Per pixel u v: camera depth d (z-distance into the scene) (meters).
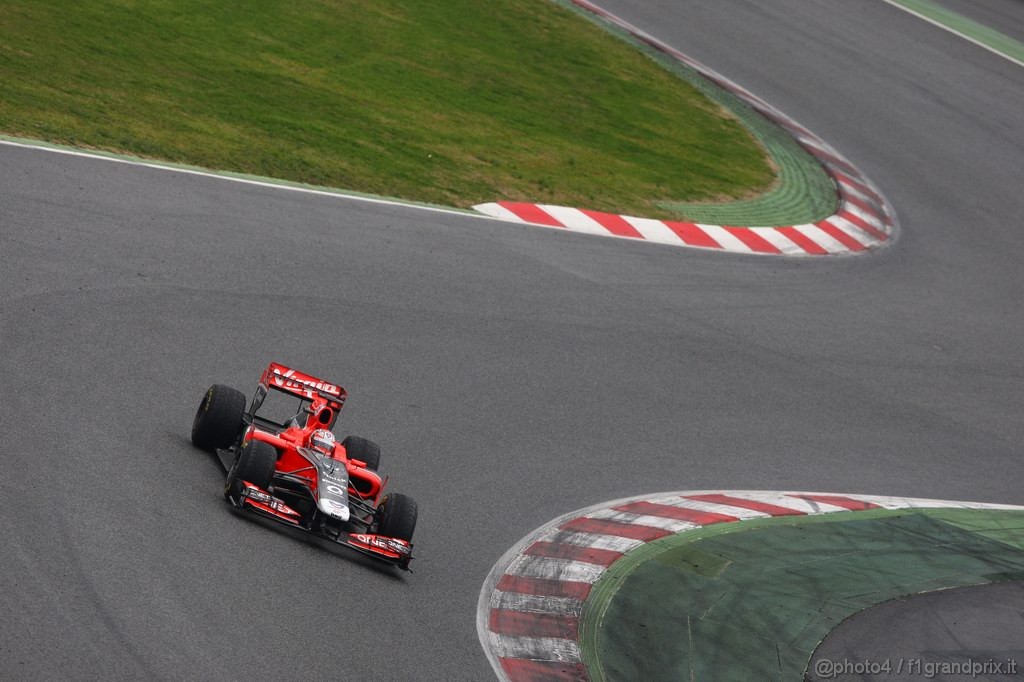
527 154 84.12
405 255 58.88
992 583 42.00
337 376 44.69
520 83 99.38
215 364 41.88
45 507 29.06
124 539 28.92
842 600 38.16
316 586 30.45
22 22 77.00
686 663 32.50
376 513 34.41
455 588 33.59
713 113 106.19
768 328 66.19
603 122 96.94
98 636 24.86
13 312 39.78
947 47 139.12
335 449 34.34
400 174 72.00
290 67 86.62
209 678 24.89
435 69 96.19
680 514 43.12
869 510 47.81
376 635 29.33
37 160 54.41
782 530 43.56
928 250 87.69
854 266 80.81
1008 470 57.59
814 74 121.88
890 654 34.91
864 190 96.88
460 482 40.56
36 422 33.38
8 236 45.47
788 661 33.56
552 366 53.00
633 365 56.19
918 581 40.94
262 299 48.62
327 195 63.53
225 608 27.75
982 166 108.19
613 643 32.84
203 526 31.00
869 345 68.31
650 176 87.25
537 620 33.25
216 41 86.88
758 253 78.06
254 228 55.53
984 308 79.19
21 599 25.08
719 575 38.41
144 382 38.66
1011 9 163.75
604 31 118.12
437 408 45.41
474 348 51.81
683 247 74.75
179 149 63.88
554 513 40.66
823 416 57.72
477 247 63.47
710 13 132.00
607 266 67.44
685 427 51.94
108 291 44.16
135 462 33.12
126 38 81.12
